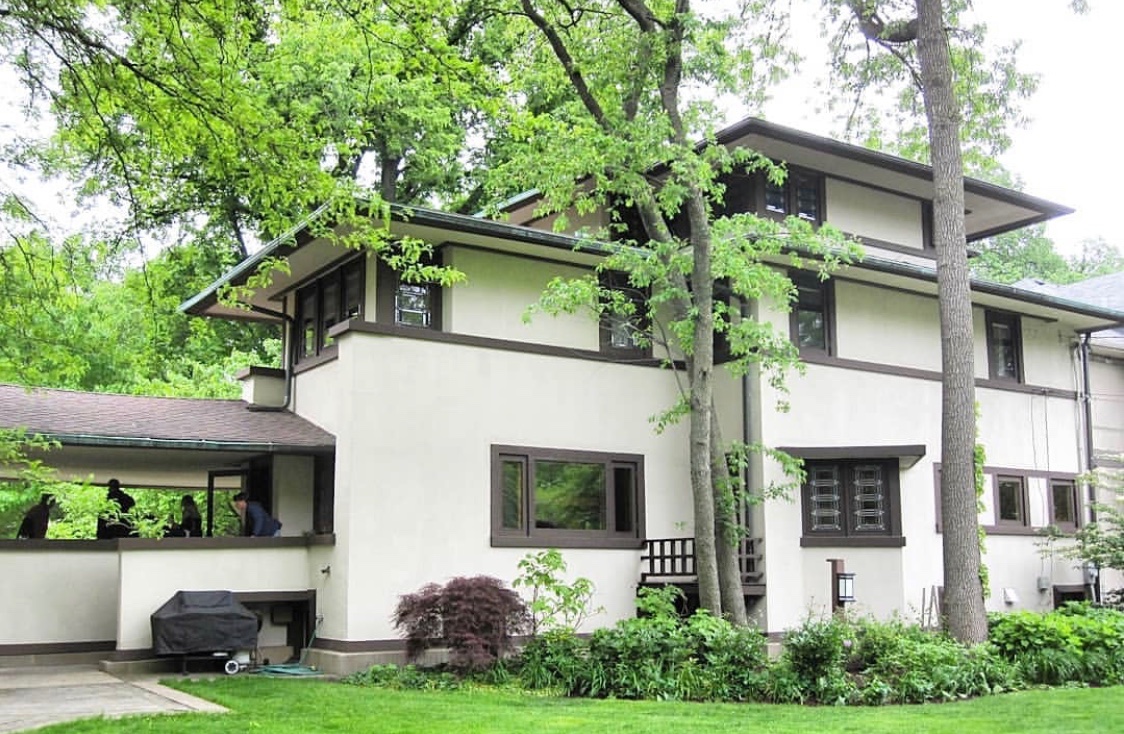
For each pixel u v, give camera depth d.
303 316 17.00
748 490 16.27
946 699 11.29
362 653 13.51
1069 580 20.41
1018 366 20.56
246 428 15.10
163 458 16.16
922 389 18.34
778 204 17.75
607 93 15.05
